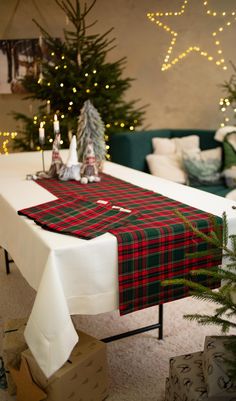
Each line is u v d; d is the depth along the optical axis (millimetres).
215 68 4242
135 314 2281
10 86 4715
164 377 1771
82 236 1396
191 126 4535
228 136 3506
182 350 1955
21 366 1525
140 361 1878
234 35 4094
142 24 4371
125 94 4422
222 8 4062
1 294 2484
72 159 2273
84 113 2469
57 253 1312
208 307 2338
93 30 4477
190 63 4324
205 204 1795
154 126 4672
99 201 1808
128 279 1437
